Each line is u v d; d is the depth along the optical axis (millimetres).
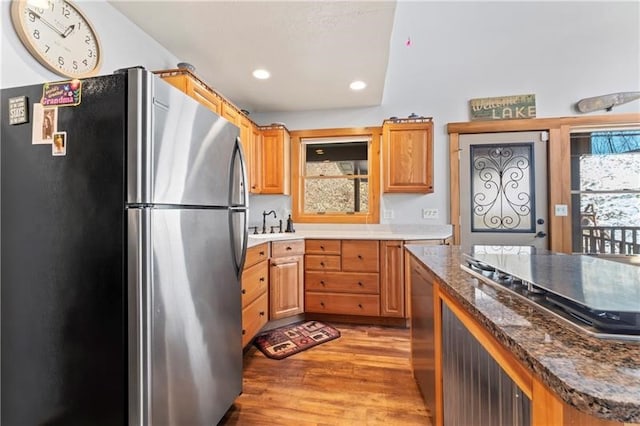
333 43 2170
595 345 581
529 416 625
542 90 3139
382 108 3416
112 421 1064
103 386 1073
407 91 3348
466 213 3285
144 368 1047
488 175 3256
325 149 3613
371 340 2555
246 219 1727
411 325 1948
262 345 2441
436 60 3279
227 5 1781
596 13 2998
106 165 1066
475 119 3227
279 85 2871
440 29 3219
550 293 807
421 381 1677
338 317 3010
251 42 2160
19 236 1146
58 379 1115
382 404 1699
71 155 1095
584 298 720
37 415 1138
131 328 1041
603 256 1387
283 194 3496
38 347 1133
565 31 3072
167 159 1137
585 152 3139
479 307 807
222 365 1521
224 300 1543
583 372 483
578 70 3080
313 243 2982
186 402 1245
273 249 2752
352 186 3553
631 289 812
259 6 1783
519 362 622
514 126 3168
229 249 1593
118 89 1060
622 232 3088
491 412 817
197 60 2400
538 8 3039
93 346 1082
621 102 2943
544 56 3123
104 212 1068
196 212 1312
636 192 3062
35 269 1132
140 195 1040
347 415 1610
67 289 1104
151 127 1062
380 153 3434
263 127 3354
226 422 1562
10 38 1335
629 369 491
